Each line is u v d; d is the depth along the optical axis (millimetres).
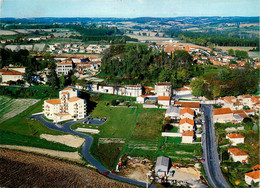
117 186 152875
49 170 168125
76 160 182625
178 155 182500
